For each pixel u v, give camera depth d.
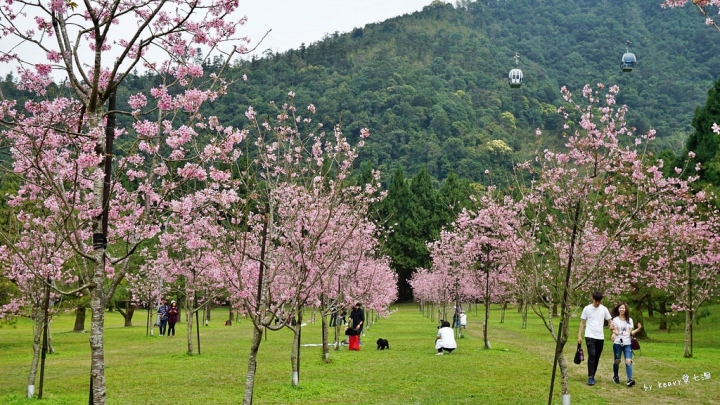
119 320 42.88
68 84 7.73
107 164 7.05
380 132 100.44
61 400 10.80
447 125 104.56
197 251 16.88
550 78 152.12
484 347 19.44
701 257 17.36
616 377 12.28
